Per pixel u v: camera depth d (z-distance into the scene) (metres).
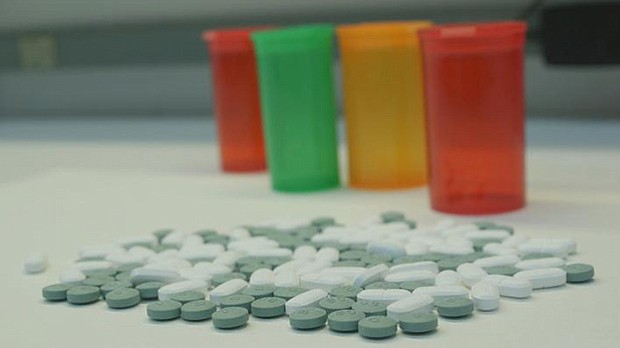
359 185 0.61
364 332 0.42
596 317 0.43
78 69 0.94
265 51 0.60
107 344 0.43
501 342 0.42
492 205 0.54
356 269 0.47
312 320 0.43
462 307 0.43
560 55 0.72
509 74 0.54
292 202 0.59
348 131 0.61
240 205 0.58
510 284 0.45
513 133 0.54
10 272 0.50
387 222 0.54
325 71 0.60
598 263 0.47
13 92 0.99
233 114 0.65
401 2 0.80
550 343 0.41
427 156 0.56
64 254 0.52
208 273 0.47
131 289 0.47
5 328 0.45
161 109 0.91
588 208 0.54
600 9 0.70
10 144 0.81
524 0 0.76
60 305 0.46
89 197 0.62
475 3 0.78
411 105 0.60
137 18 0.90
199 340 0.43
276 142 0.60
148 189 0.63
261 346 0.42
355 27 0.59
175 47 0.88
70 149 0.77
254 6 0.85
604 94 0.76
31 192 0.64
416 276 0.46
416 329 0.42
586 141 0.69
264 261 0.49
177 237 0.52
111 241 0.53
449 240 0.50
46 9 0.94
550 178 0.60
